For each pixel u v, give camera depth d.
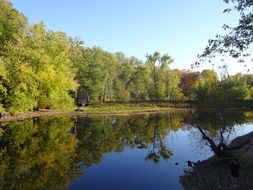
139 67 148.38
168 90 139.00
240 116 71.31
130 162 31.05
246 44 20.50
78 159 31.94
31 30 66.94
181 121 69.69
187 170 26.70
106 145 40.41
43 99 78.19
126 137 47.34
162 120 72.50
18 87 60.69
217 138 40.47
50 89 75.94
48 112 79.69
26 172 26.59
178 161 30.89
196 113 61.38
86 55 117.12
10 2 63.84
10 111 61.09
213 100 51.41
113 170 27.83
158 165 29.55
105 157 33.22
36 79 67.69
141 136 48.44
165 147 38.91
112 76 135.25
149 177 25.31
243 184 19.72
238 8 20.38
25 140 40.28
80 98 113.69
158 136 48.22
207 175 23.36
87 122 65.81
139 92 146.75
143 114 91.50
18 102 61.19
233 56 21.03
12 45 60.44
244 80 106.19
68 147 37.94
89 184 23.58
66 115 79.88
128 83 149.88
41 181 24.20
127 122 67.94
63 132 49.31
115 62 141.88
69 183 23.84
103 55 130.38
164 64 143.00
